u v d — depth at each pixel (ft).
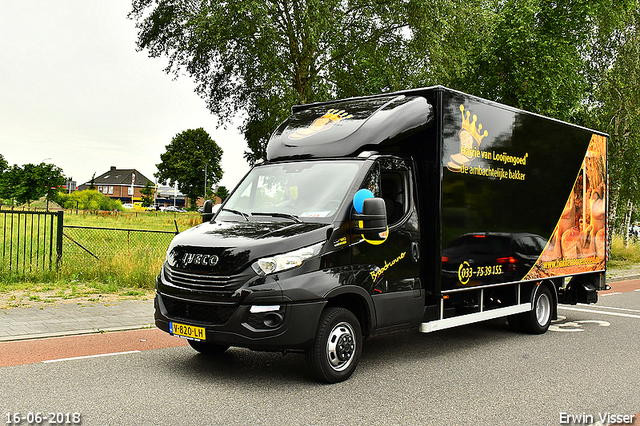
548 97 76.54
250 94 71.56
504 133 24.70
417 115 20.74
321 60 67.21
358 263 18.34
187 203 312.50
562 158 28.99
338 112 21.59
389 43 68.08
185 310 17.46
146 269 37.29
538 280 27.20
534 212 26.71
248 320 16.15
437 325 21.26
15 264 38.83
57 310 28.07
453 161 21.63
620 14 78.54
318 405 15.60
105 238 51.11
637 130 79.15
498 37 77.05
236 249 16.66
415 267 20.53
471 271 22.49
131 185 417.49
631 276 63.10
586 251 31.14
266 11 58.13
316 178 19.57
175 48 72.64
